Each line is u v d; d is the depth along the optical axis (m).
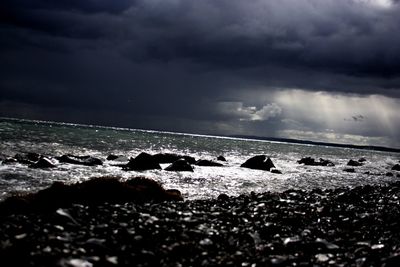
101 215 12.41
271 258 9.33
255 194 22.25
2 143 46.97
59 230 10.42
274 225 12.98
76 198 15.83
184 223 12.24
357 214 15.81
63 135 79.00
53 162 32.88
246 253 9.75
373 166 68.44
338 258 9.62
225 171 38.81
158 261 8.62
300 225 13.48
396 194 24.59
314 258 9.60
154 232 10.75
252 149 108.12
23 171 26.52
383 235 12.49
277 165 53.19
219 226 12.41
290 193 23.08
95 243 9.12
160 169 35.16
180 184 27.23
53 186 15.88
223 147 105.50
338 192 24.59
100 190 16.58
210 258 9.13
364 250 10.38
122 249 9.09
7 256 7.95
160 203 16.42
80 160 34.62
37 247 8.60
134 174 30.44
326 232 12.60
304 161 61.31
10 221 11.15
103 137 91.00
